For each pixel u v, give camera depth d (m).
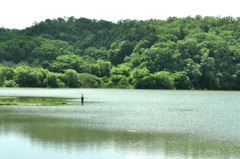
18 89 139.88
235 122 44.22
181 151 27.19
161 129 37.47
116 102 76.69
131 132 35.16
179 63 198.00
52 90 137.38
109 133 34.25
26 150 26.58
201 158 25.12
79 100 80.62
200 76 189.50
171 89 177.50
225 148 28.48
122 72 197.88
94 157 24.91
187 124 41.72
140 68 198.62
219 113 55.56
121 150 27.16
